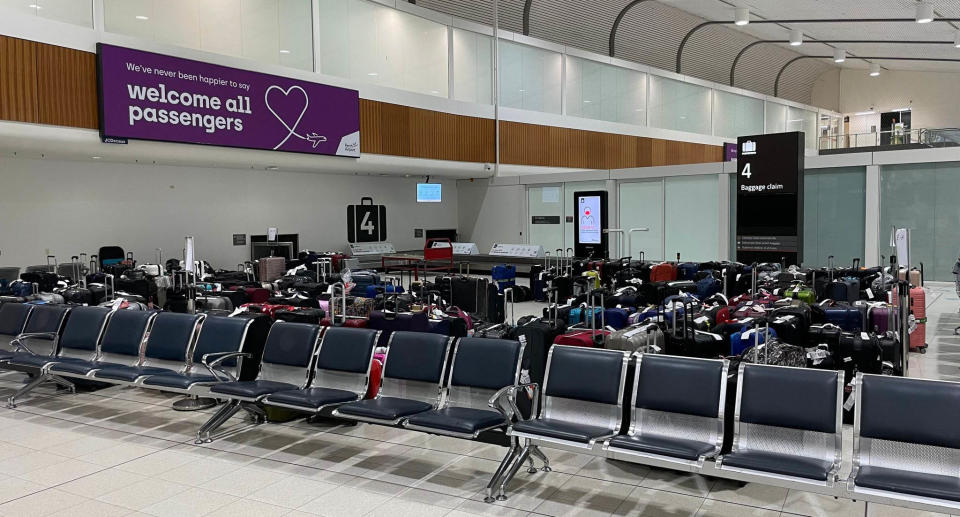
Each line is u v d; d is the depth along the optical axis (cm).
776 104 3006
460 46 1836
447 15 1788
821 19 1905
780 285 937
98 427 563
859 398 358
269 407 574
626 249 1756
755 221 1140
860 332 609
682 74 2505
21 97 1016
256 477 447
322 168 1667
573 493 416
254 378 580
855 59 2823
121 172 1433
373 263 1852
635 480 438
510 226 2056
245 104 1323
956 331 948
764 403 377
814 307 725
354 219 1842
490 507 395
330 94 1488
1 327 686
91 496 417
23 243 1289
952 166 1388
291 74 1407
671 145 2480
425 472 455
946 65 2823
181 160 1398
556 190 1922
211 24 1287
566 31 2095
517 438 428
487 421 419
